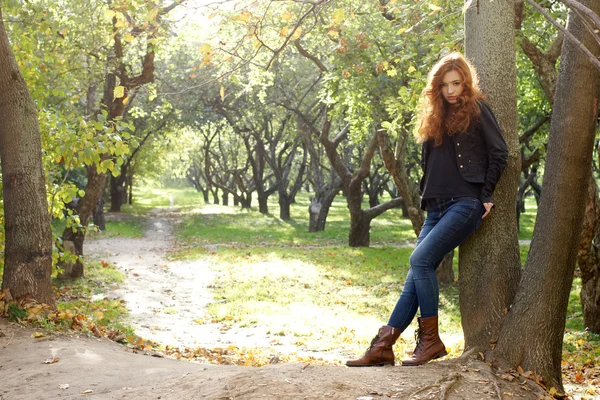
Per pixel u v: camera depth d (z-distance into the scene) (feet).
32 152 22.27
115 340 22.97
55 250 26.73
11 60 22.12
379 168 135.33
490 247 14.67
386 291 55.57
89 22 51.52
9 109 21.97
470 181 13.44
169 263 71.51
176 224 127.13
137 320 39.78
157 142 140.97
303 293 53.57
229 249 86.63
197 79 96.63
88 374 15.55
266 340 35.06
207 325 39.78
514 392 12.59
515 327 14.05
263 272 64.39
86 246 84.69
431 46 30.48
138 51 60.54
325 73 53.98
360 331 38.17
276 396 11.59
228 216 143.64
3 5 23.11
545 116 56.18
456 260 78.64
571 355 31.63
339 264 71.46
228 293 52.54
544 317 13.88
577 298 49.62
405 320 14.08
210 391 12.38
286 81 99.86
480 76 14.94
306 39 63.00
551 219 14.01
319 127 116.88
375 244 95.35
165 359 19.36
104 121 26.00
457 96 13.61
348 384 12.17
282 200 136.46
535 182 112.47
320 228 112.98
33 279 21.77
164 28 24.77
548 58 36.01
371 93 48.83
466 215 13.39
